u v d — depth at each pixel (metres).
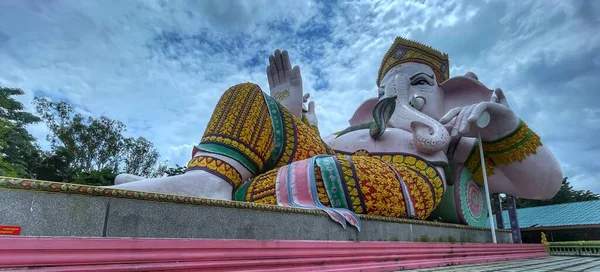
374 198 6.20
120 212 3.20
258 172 6.54
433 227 7.20
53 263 2.64
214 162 5.70
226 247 3.59
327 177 6.04
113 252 2.91
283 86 8.88
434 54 11.00
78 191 3.02
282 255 4.04
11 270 2.48
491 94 10.24
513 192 10.68
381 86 11.12
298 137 7.20
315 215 4.91
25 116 29.08
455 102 10.77
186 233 3.56
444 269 5.52
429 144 8.20
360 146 8.97
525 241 19.39
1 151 24.50
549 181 9.85
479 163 10.20
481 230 9.23
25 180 2.82
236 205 4.02
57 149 29.58
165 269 3.12
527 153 9.64
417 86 10.54
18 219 2.73
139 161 33.91
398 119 9.42
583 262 7.86
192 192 5.16
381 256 5.26
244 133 6.11
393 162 8.29
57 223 2.88
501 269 5.53
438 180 8.02
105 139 32.00
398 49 11.16
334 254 4.63
